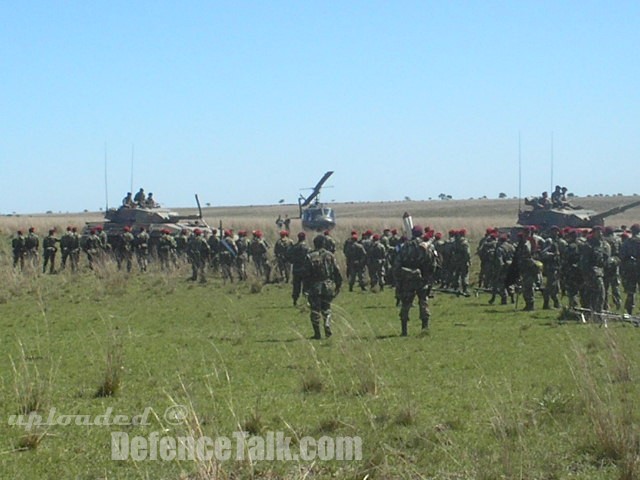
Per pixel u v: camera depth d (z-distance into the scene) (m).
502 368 14.71
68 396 12.64
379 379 12.96
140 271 40.97
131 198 54.06
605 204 125.69
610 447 9.45
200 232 38.91
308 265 18.69
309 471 9.19
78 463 9.57
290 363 15.34
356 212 141.25
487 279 30.97
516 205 143.62
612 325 20.36
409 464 9.29
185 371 14.58
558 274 25.30
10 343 18.61
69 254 41.19
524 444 9.65
